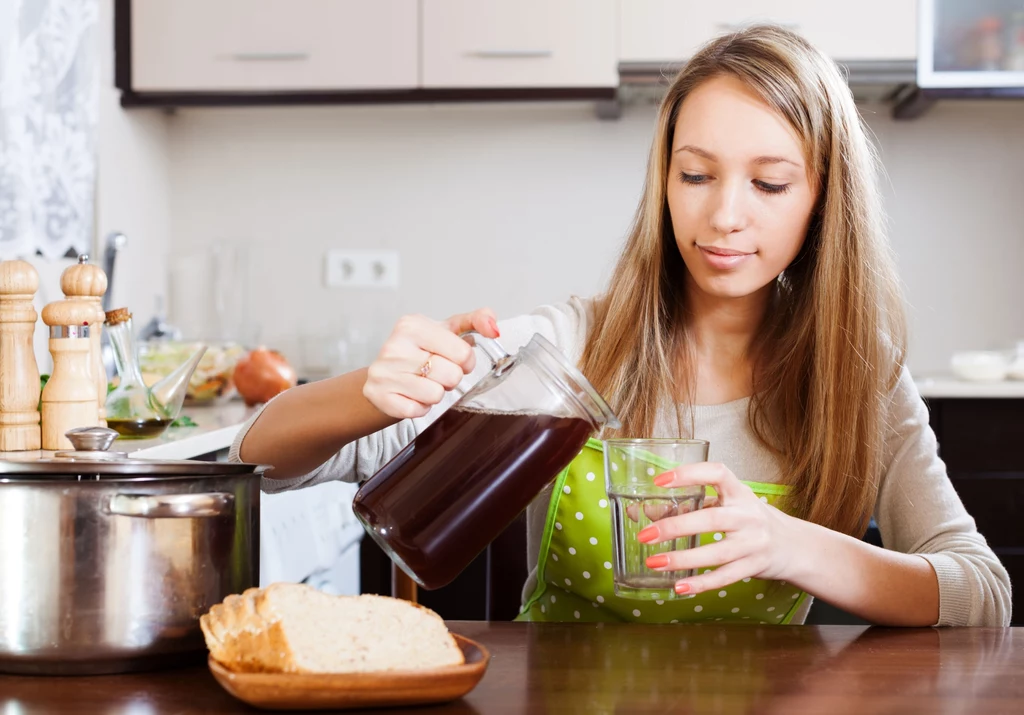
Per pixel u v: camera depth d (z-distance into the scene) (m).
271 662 0.62
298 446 1.00
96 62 2.41
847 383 1.17
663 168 1.19
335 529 2.13
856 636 0.83
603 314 1.29
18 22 2.08
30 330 1.18
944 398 2.49
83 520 0.67
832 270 1.17
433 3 2.70
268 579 1.68
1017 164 2.94
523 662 0.74
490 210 3.03
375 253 3.05
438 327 0.86
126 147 2.81
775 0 2.66
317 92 2.73
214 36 2.73
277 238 3.07
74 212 2.34
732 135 1.04
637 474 0.79
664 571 0.80
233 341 2.82
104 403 1.43
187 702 0.63
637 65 2.68
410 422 1.14
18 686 0.66
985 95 2.65
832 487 1.18
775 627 0.85
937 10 2.64
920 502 1.21
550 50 2.69
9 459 0.69
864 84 2.69
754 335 1.26
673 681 0.69
